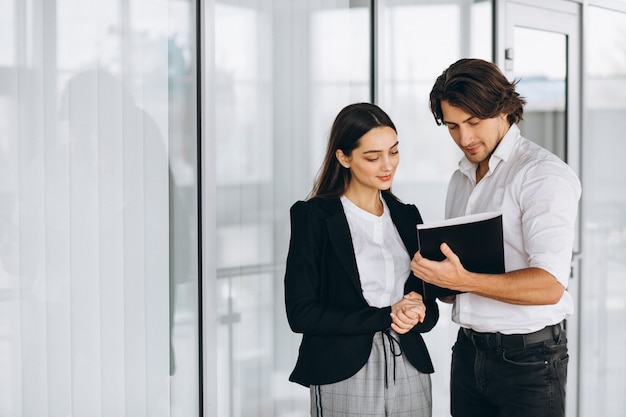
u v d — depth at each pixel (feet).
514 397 7.29
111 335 8.36
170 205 8.68
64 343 8.08
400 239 7.40
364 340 7.01
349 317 6.86
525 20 12.10
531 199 6.89
